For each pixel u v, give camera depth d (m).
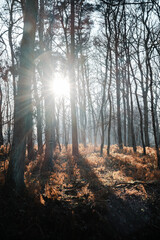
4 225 3.25
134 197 4.85
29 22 4.98
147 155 10.93
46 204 4.30
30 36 5.02
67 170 8.04
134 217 4.07
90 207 4.24
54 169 8.16
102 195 4.93
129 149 14.02
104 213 4.07
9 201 3.96
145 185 5.59
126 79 16.78
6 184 4.39
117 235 3.42
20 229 3.25
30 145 10.07
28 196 4.45
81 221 3.76
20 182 4.62
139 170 7.41
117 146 16.69
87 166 8.95
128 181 6.12
